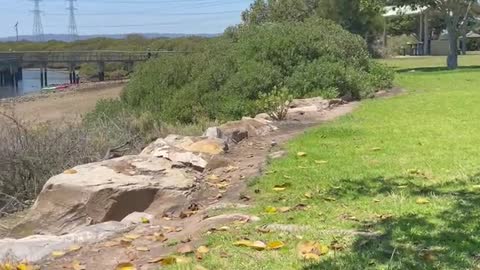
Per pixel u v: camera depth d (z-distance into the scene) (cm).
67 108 3450
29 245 492
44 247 488
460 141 869
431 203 543
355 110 1332
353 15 5022
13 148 876
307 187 635
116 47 9081
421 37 6450
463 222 480
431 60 4584
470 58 4559
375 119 1160
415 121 1110
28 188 858
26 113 3131
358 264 400
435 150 807
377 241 445
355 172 693
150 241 490
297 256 422
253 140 961
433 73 2633
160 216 614
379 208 536
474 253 412
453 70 2856
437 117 1158
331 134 980
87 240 505
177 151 797
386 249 425
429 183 626
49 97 4459
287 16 4119
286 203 579
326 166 733
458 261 399
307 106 1370
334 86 1619
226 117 1462
